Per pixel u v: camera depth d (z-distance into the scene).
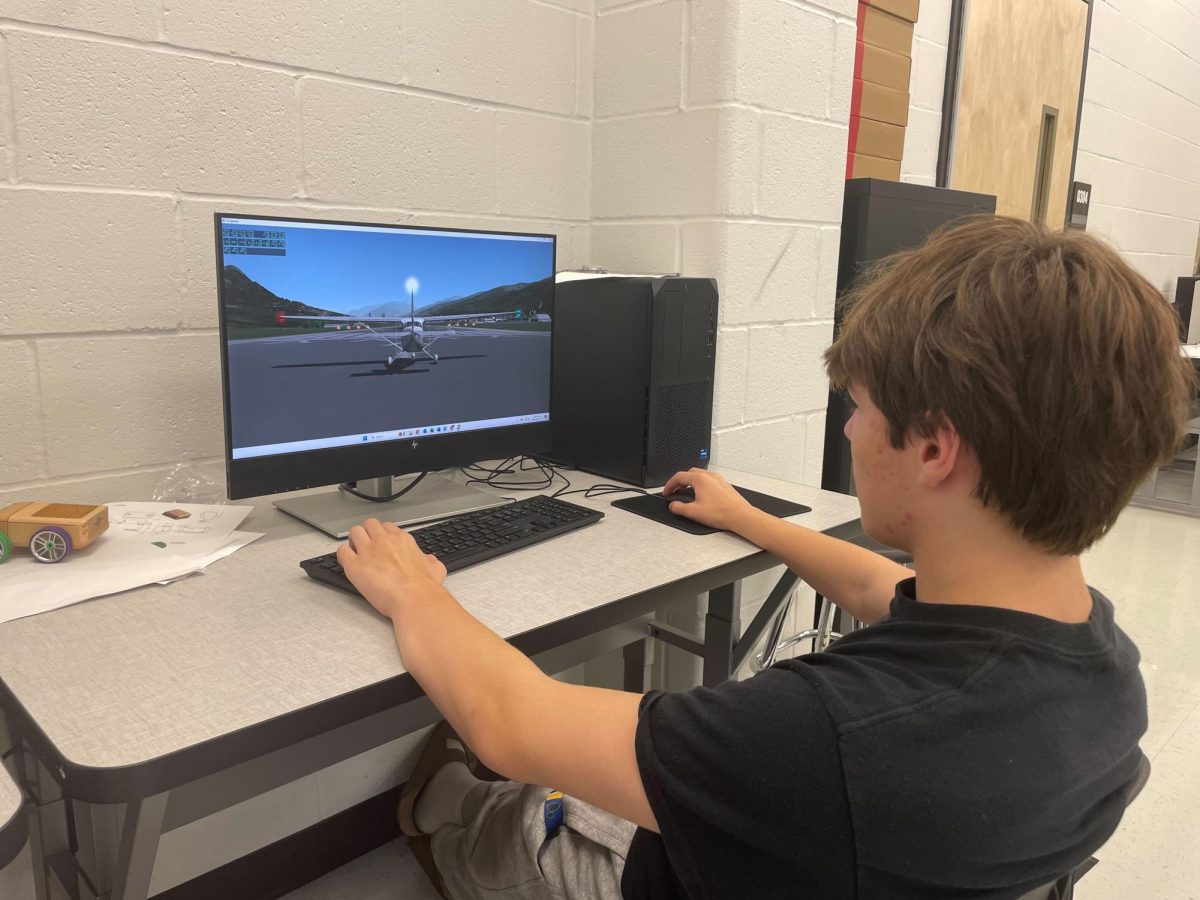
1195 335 4.22
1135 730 0.54
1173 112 4.86
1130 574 3.18
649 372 1.50
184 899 1.49
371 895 1.62
